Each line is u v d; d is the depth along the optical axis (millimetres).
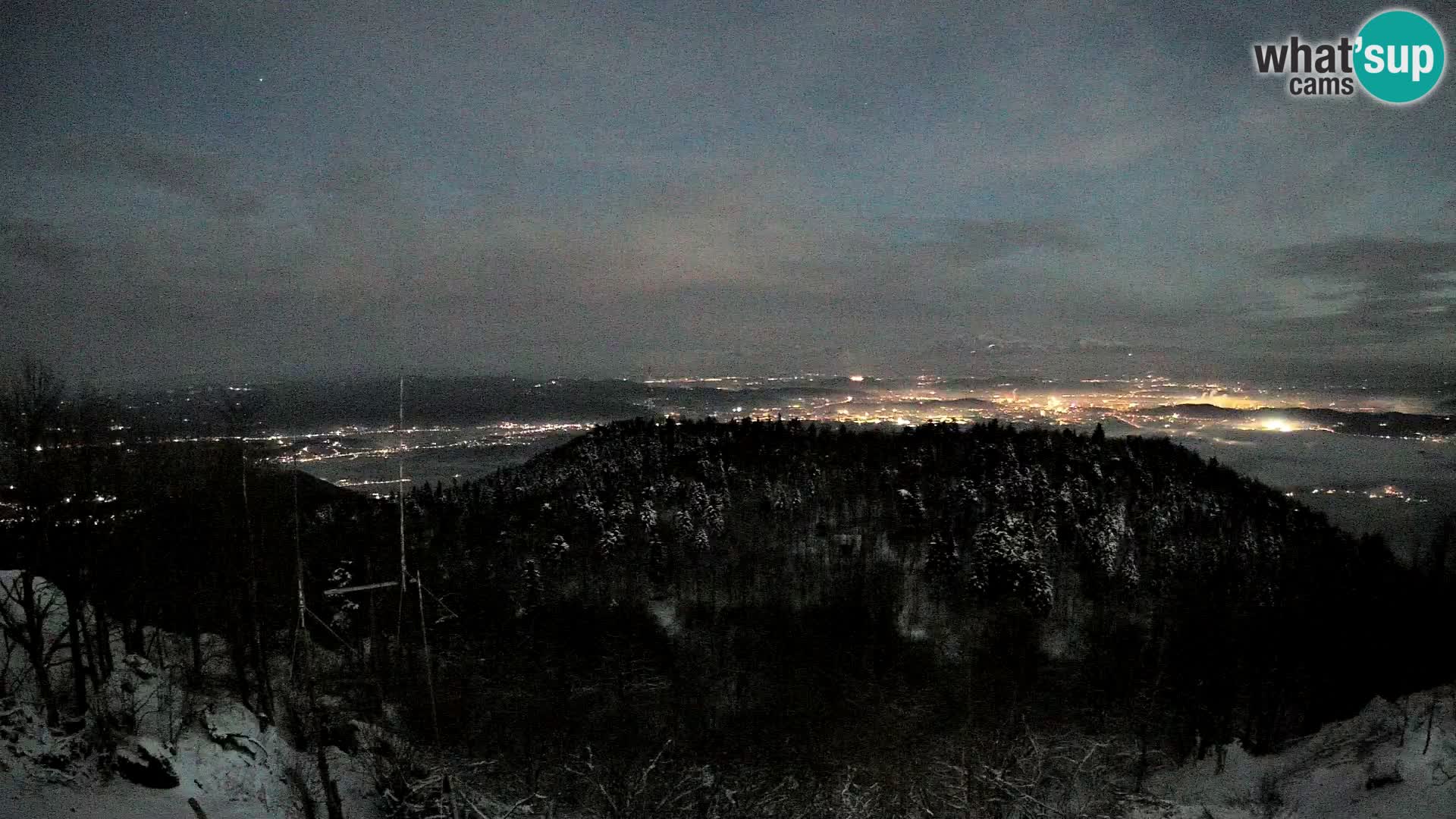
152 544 33938
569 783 36125
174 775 25672
